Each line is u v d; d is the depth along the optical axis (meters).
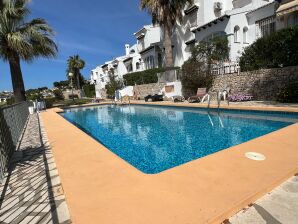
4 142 4.93
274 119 8.59
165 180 3.22
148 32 31.98
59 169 4.02
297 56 10.42
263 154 4.03
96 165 4.10
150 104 17.86
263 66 12.16
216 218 2.29
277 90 11.32
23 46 13.23
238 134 7.37
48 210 2.77
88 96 45.44
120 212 2.51
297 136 5.03
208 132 8.00
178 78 18.58
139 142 7.59
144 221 2.31
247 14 16.55
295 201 2.58
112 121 12.91
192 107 13.04
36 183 3.64
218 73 15.41
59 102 31.27
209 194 2.75
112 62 45.12
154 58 28.53
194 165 3.68
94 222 2.36
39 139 7.04
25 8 14.10
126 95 25.42
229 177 3.17
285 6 12.60
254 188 2.81
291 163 3.56
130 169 3.80
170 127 9.52
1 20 12.91
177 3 19.66
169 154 6.06
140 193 2.91
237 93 13.52
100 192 3.02
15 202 3.07
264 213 2.39
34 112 18.52
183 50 24.94
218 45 15.73
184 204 2.57
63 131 8.13
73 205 2.74
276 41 11.21
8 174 4.21
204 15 21.28
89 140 6.30
